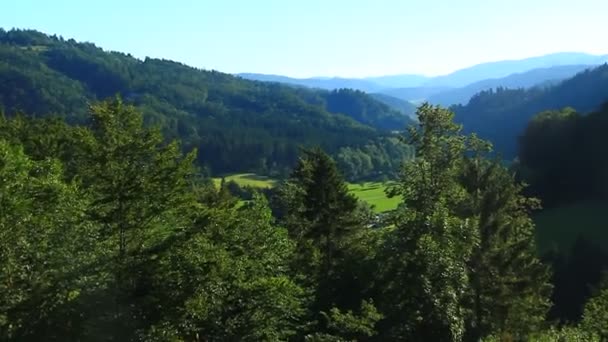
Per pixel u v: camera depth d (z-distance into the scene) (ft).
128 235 55.72
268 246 80.18
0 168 49.11
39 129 108.27
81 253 53.11
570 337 70.59
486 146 101.86
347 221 109.91
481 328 91.56
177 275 54.44
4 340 47.88
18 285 50.21
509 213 110.93
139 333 51.93
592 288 156.46
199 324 61.72
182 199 58.18
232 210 78.95
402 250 73.82
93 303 50.39
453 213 95.40
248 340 62.95
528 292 106.42
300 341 85.87
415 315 68.64
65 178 73.00
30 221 50.93
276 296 64.13
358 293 88.84
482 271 100.94
